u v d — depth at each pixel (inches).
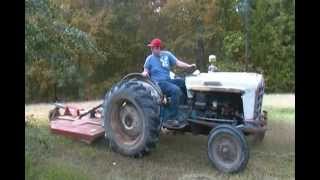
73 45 375.9
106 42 1019.3
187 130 317.4
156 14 1034.7
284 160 307.3
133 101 304.7
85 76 954.7
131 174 277.9
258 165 297.6
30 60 359.9
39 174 244.1
